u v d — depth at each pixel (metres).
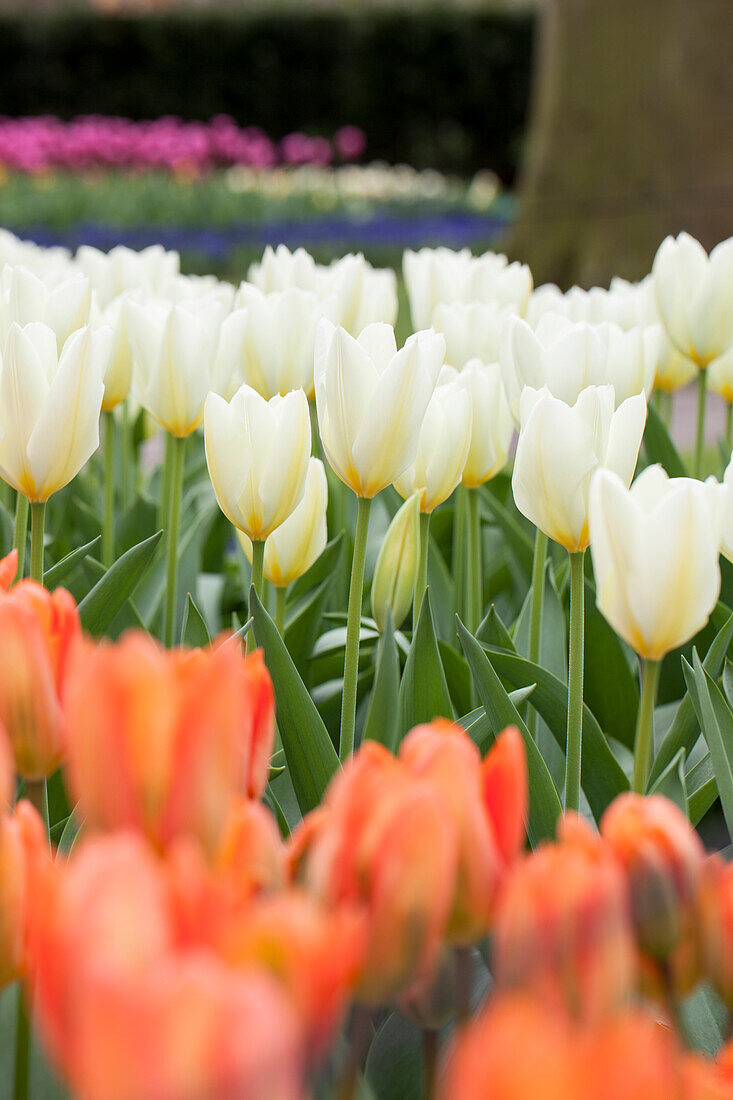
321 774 1.33
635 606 1.03
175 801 0.64
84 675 0.65
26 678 0.81
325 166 20.00
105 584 1.59
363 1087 0.77
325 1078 0.78
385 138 21.42
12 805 1.33
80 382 1.41
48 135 15.02
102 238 11.95
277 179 15.45
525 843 1.46
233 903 0.55
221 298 2.65
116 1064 0.43
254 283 2.67
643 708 1.11
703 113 9.01
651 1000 0.71
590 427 1.40
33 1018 0.79
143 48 21.30
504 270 2.73
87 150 15.18
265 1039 0.42
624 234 9.33
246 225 13.12
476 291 2.53
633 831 0.69
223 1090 0.42
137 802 0.64
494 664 1.58
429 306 2.52
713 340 2.20
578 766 1.41
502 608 2.62
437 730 0.70
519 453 1.32
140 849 0.54
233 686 0.65
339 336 1.33
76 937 0.49
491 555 2.80
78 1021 0.48
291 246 12.93
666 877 0.68
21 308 1.89
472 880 0.66
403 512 1.76
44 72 21.44
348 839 0.63
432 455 1.74
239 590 2.72
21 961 0.65
